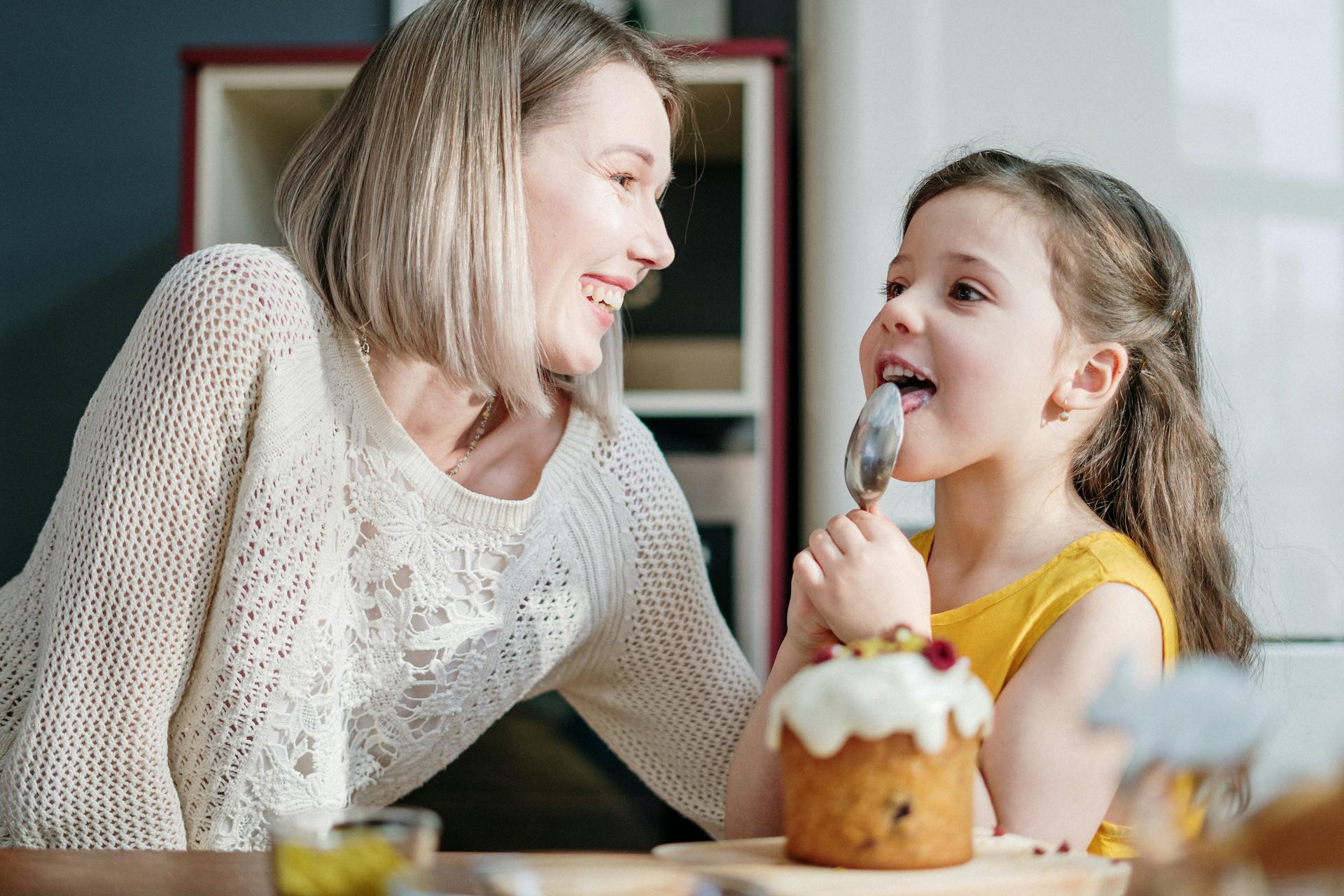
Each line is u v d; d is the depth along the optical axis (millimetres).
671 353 1857
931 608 957
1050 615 847
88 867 575
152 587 876
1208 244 1545
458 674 1026
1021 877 521
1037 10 1584
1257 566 1496
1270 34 1561
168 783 898
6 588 1022
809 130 1677
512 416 1092
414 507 979
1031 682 816
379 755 1044
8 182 2094
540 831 1632
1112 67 1573
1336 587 1490
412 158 938
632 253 996
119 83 2100
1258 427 1516
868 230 1591
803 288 1733
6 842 882
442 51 956
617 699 1213
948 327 896
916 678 551
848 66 1603
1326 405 1521
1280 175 1551
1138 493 985
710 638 1173
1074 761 779
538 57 967
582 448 1083
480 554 1012
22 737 862
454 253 930
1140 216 1016
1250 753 426
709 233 1962
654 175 1016
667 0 2018
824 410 1603
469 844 1631
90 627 865
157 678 881
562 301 984
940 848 546
